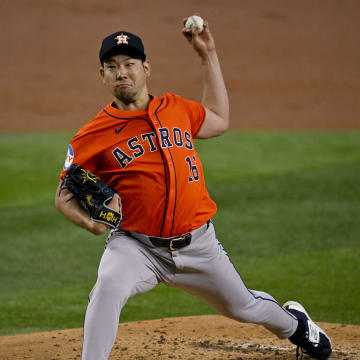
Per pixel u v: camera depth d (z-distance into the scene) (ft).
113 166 41.73
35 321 70.59
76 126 213.87
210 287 43.65
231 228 108.68
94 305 39.52
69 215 40.32
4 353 52.42
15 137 179.52
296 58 278.67
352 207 119.34
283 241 101.09
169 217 41.22
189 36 47.01
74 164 40.63
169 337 56.75
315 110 231.09
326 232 105.19
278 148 168.76
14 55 275.18
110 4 321.73
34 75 260.01
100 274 40.81
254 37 297.12
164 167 41.24
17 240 107.86
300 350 51.85
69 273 91.20
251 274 85.25
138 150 41.45
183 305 76.79
